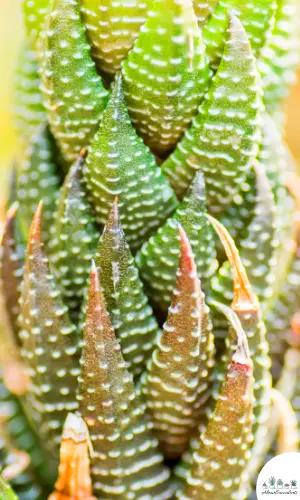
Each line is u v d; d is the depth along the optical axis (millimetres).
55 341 220
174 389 218
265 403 224
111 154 215
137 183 219
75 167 221
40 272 218
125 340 220
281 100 235
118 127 215
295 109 419
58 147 229
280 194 231
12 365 231
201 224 219
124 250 217
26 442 231
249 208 224
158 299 225
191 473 221
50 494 233
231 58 214
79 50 218
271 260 225
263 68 229
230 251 217
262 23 221
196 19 217
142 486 222
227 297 223
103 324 213
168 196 222
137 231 224
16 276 231
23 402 230
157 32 212
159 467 224
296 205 239
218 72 216
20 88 237
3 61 467
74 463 217
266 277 226
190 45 213
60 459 219
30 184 231
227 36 215
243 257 225
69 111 220
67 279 225
